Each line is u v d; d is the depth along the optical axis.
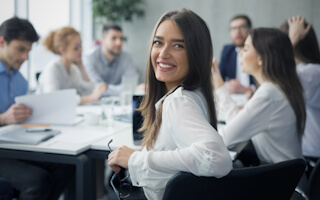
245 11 5.10
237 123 1.38
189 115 0.86
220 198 0.83
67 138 1.55
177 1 5.30
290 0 4.91
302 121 1.46
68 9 4.63
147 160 0.88
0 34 1.86
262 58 1.49
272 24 5.03
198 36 0.96
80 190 1.37
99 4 4.96
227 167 0.80
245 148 1.52
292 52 1.49
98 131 1.71
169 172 0.87
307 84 1.90
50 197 1.68
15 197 1.57
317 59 2.02
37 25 3.73
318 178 1.26
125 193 1.34
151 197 1.01
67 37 2.60
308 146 1.99
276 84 1.43
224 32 5.20
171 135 0.93
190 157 0.81
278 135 1.42
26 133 1.56
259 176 0.81
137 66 5.55
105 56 3.40
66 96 1.82
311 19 4.88
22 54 1.89
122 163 0.94
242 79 3.55
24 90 2.16
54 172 1.70
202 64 0.98
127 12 5.15
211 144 0.81
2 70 1.96
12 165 1.57
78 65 2.95
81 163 1.36
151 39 1.04
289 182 0.85
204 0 5.22
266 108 1.39
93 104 2.59
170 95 0.93
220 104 1.81
